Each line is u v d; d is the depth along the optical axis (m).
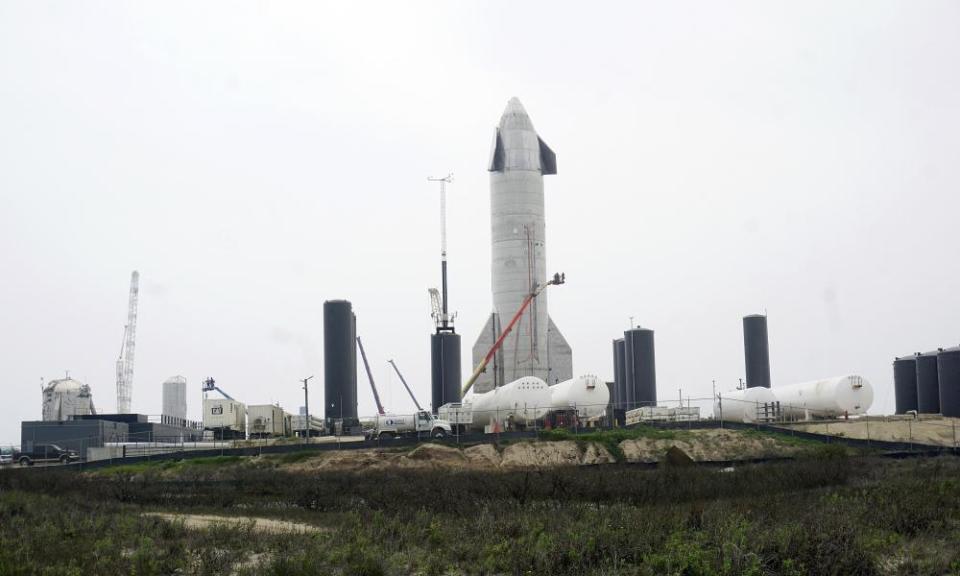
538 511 52.31
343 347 139.00
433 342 143.25
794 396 123.88
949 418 118.50
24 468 96.88
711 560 37.03
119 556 41.25
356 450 94.06
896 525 44.22
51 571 37.44
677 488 62.88
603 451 92.81
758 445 94.62
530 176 157.38
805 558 37.41
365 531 46.34
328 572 37.81
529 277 155.50
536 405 110.00
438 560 40.03
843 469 70.31
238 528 47.72
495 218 158.12
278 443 108.44
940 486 54.25
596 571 37.50
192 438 141.12
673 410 119.31
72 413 157.75
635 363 149.00
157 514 57.28
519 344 154.00
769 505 49.78
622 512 48.88
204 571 38.69
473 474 76.25
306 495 65.06
